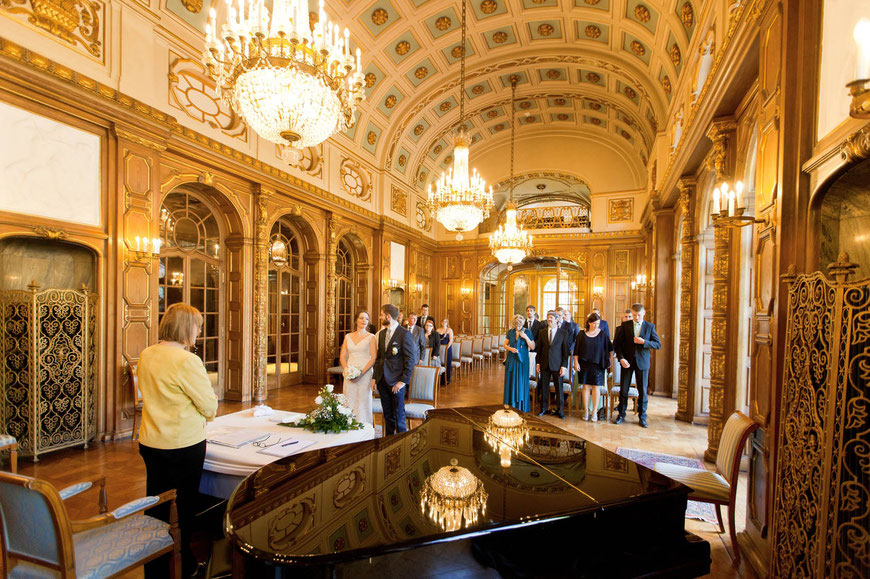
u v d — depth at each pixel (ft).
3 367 13.44
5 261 14.14
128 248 16.39
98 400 15.40
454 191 19.54
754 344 9.15
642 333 18.58
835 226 6.72
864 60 3.70
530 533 4.93
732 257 14.03
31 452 13.39
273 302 26.71
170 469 7.45
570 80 32.22
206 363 21.95
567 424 18.74
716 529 9.95
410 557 4.48
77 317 14.73
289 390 26.37
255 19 10.22
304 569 4.17
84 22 15.15
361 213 32.24
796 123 7.29
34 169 13.74
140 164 16.81
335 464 7.00
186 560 7.83
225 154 20.54
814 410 5.58
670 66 22.27
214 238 22.40
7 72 12.83
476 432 8.82
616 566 5.25
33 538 5.49
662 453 14.80
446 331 29.30
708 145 17.17
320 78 10.66
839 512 5.06
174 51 18.60
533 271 50.90
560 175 43.06
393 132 34.83
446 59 29.86
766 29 8.89
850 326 4.95
